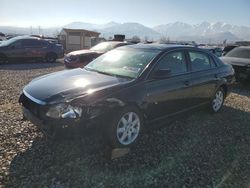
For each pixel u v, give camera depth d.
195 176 3.57
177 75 4.89
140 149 4.21
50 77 4.48
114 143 3.91
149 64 4.51
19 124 4.88
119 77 4.41
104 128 3.85
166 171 3.65
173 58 4.95
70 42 34.59
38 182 3.27
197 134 4.93
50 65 14.70
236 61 9.75
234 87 9.70
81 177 3.41
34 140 4.29
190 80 5.12
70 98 3.62
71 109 3.55
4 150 3.93
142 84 4.24
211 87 5.79
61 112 3.54
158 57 4.67
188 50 5.37
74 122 3.54
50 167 3.58
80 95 3.69
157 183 3.39
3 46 14.33
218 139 4.77
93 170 3.57
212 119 5.81
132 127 4.14
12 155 3.81
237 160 4.05
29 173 3.43
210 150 4.33
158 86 4.43
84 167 3.62
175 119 5.01
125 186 3.30
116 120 3.87
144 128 4.37
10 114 5.42
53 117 3.54
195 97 5.35
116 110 3.89
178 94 4.83
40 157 3.80
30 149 4.00
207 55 5.92
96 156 3.90
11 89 7.84
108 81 4.16
